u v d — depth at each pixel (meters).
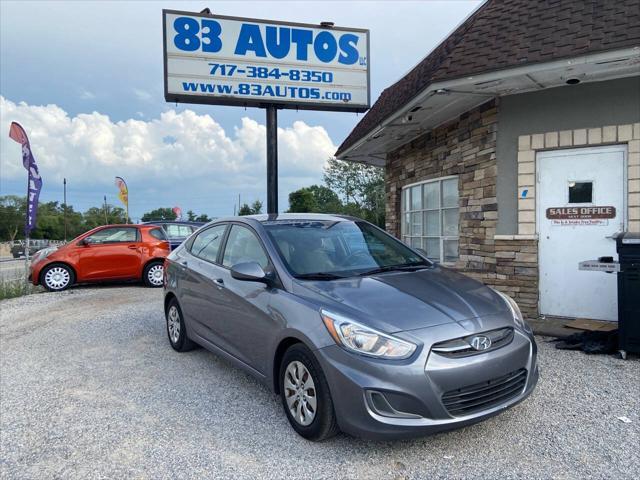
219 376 4.70
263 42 9.65
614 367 4.54
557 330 5.69
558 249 6.29
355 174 38.59
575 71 5.52
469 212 7.26
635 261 4.60
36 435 3.54
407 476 2.84
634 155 5.78
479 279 6.94
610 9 5.48
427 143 8.80
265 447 3.24
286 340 3.48
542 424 3.43
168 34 9.27
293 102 9.84
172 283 5.57
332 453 3.13
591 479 2.76
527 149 6.38
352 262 4.12
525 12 6.14
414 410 2.87
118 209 100.88
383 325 3.02
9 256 52.25
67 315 8.07
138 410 3.93
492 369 3.05
